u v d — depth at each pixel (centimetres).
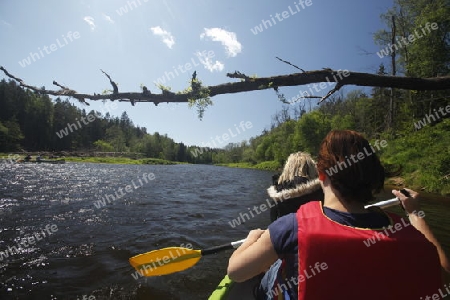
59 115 8412
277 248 123
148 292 433
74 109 8906
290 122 5431
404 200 156
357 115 3875
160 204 1148
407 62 2075
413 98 2370
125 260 553
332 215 120
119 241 663
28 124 7794
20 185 1544
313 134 3959
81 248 612
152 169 4375
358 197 124
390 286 103
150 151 9938
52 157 5656
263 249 126
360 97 4278
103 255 575
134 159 7738
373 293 104
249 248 133
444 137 1817
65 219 851
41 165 3712
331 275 106
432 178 1590
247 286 303
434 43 1858
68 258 557
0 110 7612
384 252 104
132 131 12581
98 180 2059
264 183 2314
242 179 2797
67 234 705
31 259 546
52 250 596
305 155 226
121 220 862
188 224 836
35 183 1675
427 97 2200
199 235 726
